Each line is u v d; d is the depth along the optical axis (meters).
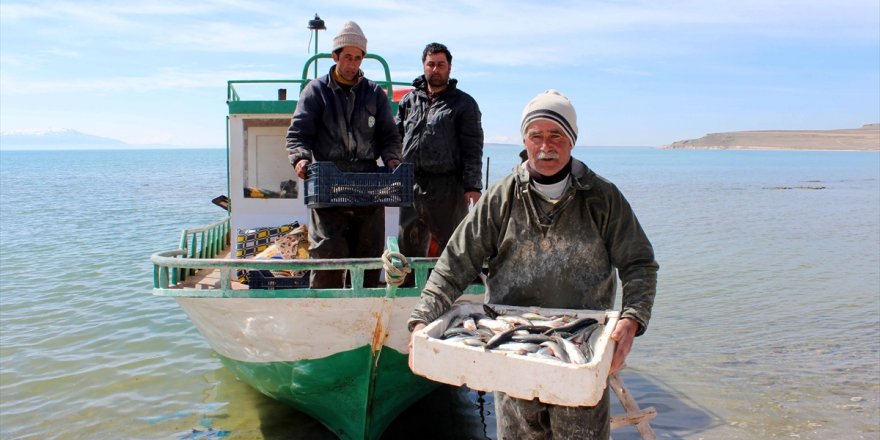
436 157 6.79
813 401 7.95
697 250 19.97
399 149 6.38
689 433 7.16
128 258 17.67
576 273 3.72
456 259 3.86
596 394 3.00
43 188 50.00
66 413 7.60
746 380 8.67
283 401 7.27
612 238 3.67
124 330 10.83
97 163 131.12
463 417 7.65
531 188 3.66
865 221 28.48
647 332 10.98
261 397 8.08
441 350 3.29
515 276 3.81
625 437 7.05
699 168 105.81
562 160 3.57
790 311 12.34
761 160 159.88
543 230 3.69
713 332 10.95
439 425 7.43
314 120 6.02
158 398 8.04
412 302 5.98
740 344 10.27
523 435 3.74
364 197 5.59
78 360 9.37
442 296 3.79
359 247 6.23
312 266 5.75
